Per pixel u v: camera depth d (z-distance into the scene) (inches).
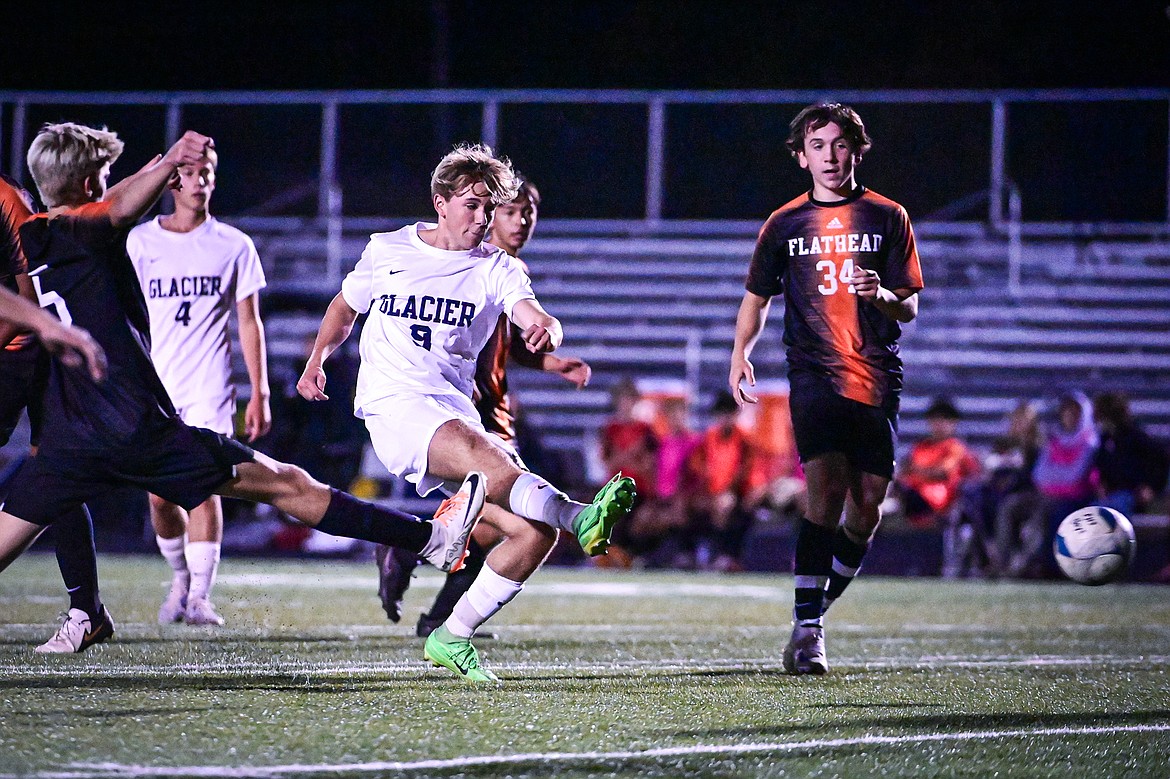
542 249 2842.0
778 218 750.5
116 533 2105.1
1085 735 507.5
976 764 448.8
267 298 2593.5
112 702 516.7
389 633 853.2
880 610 1209.4
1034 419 1850.4
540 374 2659.9
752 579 1701.5
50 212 570.3
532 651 772.6
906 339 2664.9
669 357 2655.0
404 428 622.2
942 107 2514.8
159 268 882.8
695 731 490.0
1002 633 987.9
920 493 1863.9
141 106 2501.2
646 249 2832.2
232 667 639.1
